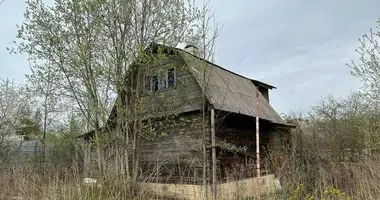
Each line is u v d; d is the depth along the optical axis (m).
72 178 7.85
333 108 20.33
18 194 7.84
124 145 10.05
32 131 17.69
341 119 16.62
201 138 10.73
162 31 10.91
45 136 16.77
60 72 11.04
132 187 8.32
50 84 11.56
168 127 11.78
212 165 9.71
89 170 8.78
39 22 10.80
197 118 11.03
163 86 12.27
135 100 10.48
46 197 7.14
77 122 14.02
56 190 7.23
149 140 12.05
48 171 8.74
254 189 7.55
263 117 13.41
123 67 10.45
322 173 6.84
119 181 8.13
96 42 10.57
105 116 10.40
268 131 15.11
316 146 9.66
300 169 7.13
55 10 10.75
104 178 8.05
